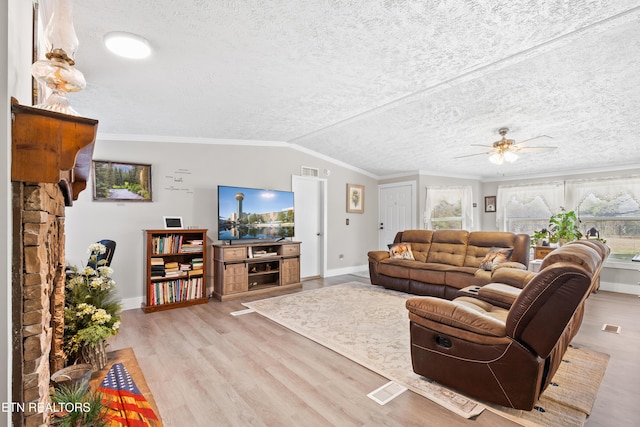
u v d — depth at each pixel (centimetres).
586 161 513
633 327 331
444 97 327
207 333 309
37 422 98
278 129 446
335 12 186
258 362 248
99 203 383
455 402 193
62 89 115
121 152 402
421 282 455
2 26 84
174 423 176
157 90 286
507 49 231
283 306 401
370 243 709
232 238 456
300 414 184
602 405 192
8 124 87
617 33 212
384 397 201
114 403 140
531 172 614
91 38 199
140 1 168
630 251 498
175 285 399
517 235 435
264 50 226
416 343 217
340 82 286
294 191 561
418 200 657
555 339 169
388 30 206
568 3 181
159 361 249
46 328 116
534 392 174
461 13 190
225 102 326
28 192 96
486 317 189
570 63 252
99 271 250
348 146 540
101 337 203
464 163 591
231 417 181
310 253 597
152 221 417
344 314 367
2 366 86
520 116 359
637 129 373
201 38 207
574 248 192
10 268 90
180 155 442
